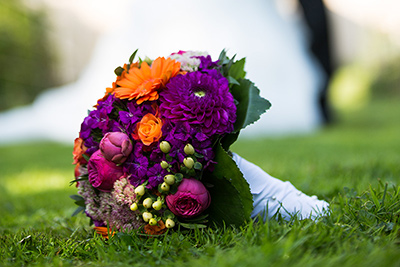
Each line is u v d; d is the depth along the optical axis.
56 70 13.59
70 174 4.82
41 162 6.05
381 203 1.76
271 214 1.84
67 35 14.16
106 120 1.76
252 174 1.89
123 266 1.41
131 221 1.74
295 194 1.92
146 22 8.26
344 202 1.93
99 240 1.69
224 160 1.67
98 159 1.71
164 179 1.63
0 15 11.19
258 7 8.26
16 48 11.81
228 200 1.71
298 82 8.47
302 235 1.42
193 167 1.65
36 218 2.75
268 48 8.21
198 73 1.74
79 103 9.08
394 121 9.12
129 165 1.70
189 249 1.51
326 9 8.90
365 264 1.22
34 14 12.48
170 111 1.69
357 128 8.43
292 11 9.36
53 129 9.20
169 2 8.11
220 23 7.93
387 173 3.13
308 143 5.99
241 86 1.88
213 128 1.68
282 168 3.71
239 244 1.45
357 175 3.08
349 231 1.54
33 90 12.46
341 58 18.86
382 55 16.95
